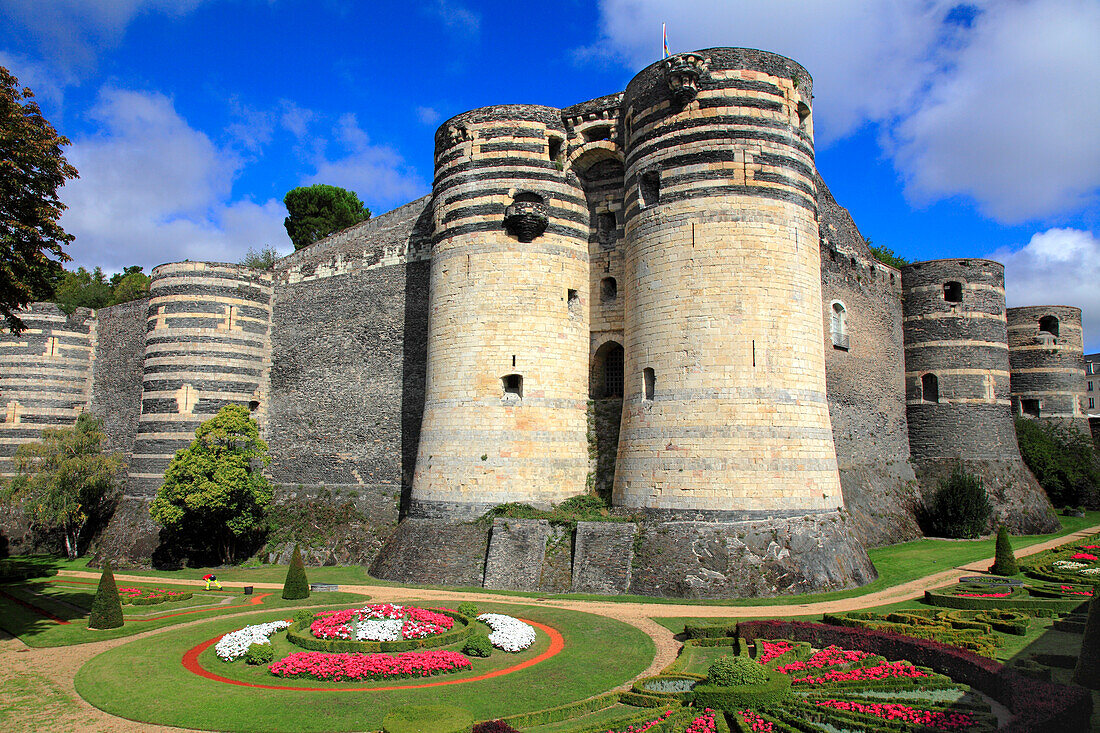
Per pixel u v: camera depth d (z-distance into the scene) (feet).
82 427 159.43
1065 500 181.06
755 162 99.76
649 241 103.35
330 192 249.55
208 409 146.41
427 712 47.78
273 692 57.00
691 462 94.32
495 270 113.50
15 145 78.54
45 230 84.48
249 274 156.15
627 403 105.09
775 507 91.81
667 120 103.81
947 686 54.85
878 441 144.77
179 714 52.95
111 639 77.41
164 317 149.48
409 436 135.74
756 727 47.37
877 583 94.48
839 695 52.75
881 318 154.10
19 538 159.84
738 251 97.40
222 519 128.06
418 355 137.80
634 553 93.15
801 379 97.30
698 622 75.25
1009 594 84.38
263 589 104.01
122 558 134.62
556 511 105.70
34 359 176.45
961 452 152.46
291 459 149.48
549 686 57.57
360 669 59.82
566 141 119.96
